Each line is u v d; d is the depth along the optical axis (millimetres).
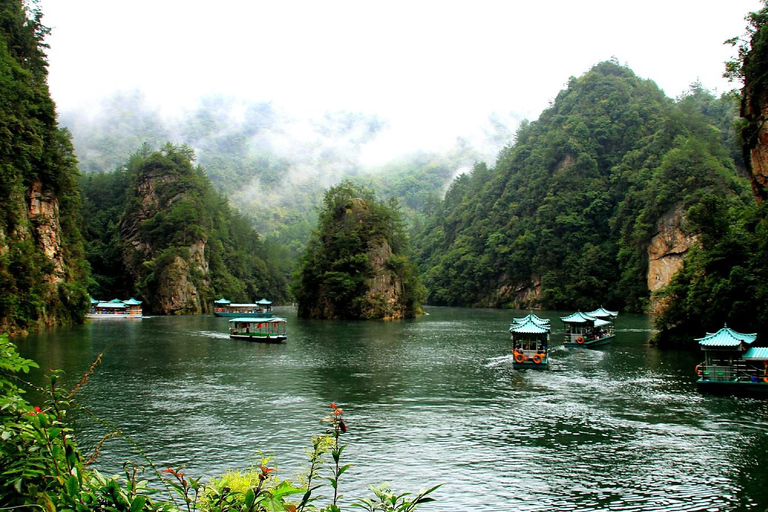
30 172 89500
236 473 9492
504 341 74875
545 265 172750
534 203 188000
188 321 115562
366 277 126938
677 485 22188
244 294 179500
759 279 55938
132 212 167750
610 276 156125
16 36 99625
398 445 27219
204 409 34312
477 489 21781
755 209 65250
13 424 7930
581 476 23172
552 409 34562
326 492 21125
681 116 162875
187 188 167750
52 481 7793
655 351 63031
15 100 87188
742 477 22938
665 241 132250
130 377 45438
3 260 74562
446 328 97250
